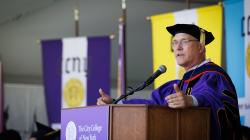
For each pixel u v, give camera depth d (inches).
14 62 858.8
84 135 253.3
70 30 823.7
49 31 828.0
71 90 602.9
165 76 443.5
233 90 280.2
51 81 615.5
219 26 444.1
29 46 839.7
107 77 588.4
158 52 471.2
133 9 786.2
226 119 261.7
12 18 804.0
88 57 597.9
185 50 304.8
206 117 244.7
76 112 261.4
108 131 237.8
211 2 751.1
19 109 856.3
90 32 826.8
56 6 799.1
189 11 462.6
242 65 428.8
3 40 833.5
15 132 589.9
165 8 779.4
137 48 833.5
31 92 860.0
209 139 245.0
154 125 232.2
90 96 592.1
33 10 798.5
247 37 427.5
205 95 256.4
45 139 537.3
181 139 237.3
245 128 345.7
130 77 864.9
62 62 611.5
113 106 238.4
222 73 288.4
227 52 440.5
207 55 429.4
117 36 824.9
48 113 614.2
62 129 272.4
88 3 793.6
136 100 319.3
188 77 302.2
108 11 799.1
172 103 233.8
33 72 877.8
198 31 305.1
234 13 438.3
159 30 475.8
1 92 647.8
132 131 232.8
